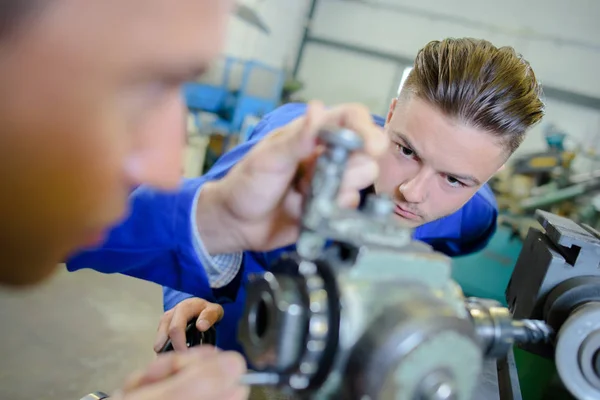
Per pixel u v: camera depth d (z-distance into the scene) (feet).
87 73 0.64
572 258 1.73
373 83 12.74
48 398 4.60
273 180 1.40
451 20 11.76
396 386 0.87
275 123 3.22
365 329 0.91
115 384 5.01
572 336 1.39
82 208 0.72
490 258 9.55
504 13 11.24
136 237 1.69
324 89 13.14
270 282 0.96
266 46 11.37
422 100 2.09
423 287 1.00
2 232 0.70
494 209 3.53
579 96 10.53
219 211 1.60
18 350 5.08
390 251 0.97
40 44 0.62
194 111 9.16
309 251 0.99
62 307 5.97
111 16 0.63
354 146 0.94
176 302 2.73
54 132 0.65
